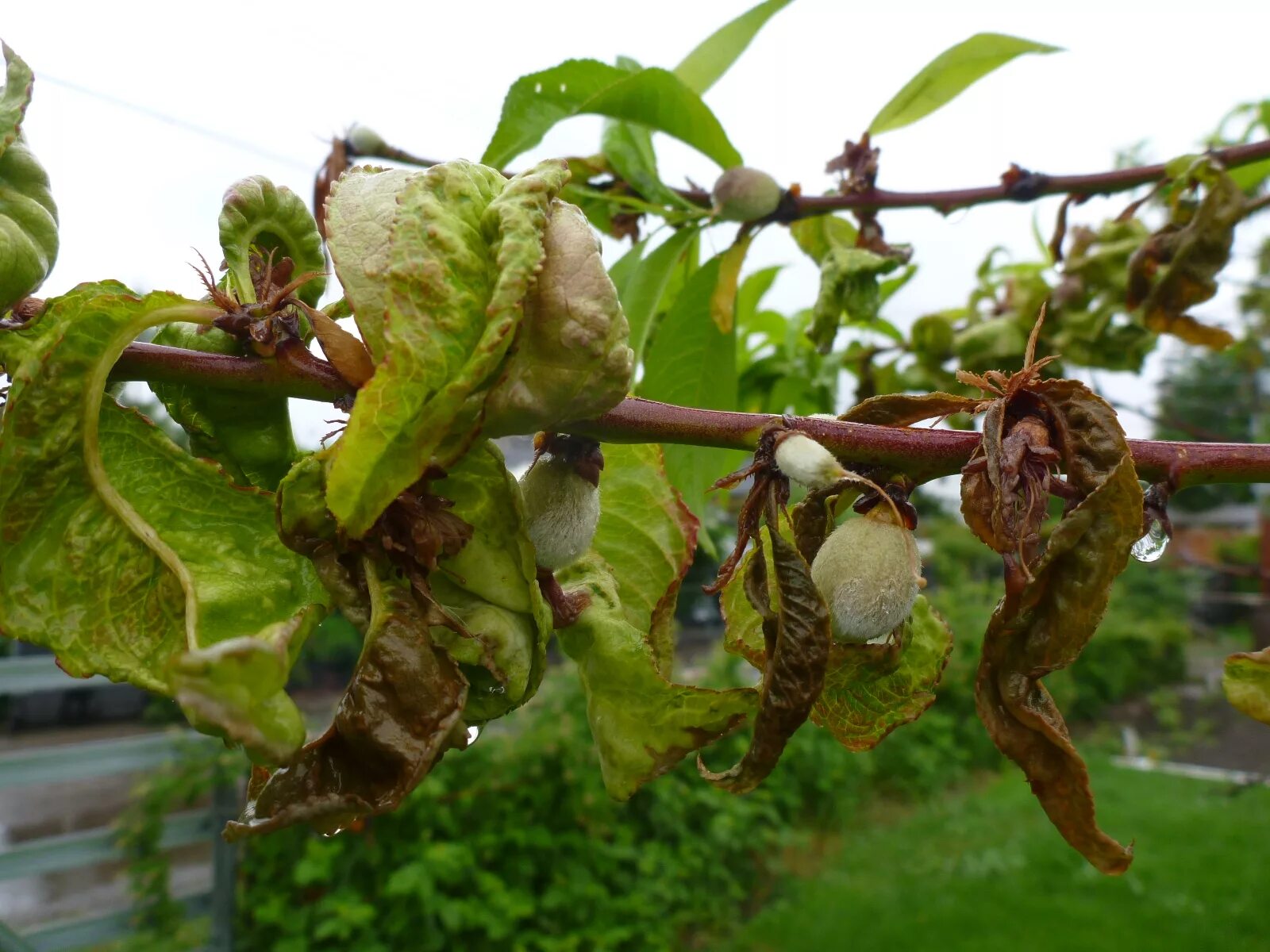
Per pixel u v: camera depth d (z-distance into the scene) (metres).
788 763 1.16
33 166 0.15
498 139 0.31
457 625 0.13
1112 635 2.15
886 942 0.89
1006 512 0.14
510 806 0.78
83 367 0.13
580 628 0.17
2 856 0.64
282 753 0.10
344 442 0.12
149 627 0.14
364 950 0.67
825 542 0.17
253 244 0.17
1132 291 0.37
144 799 0.72
